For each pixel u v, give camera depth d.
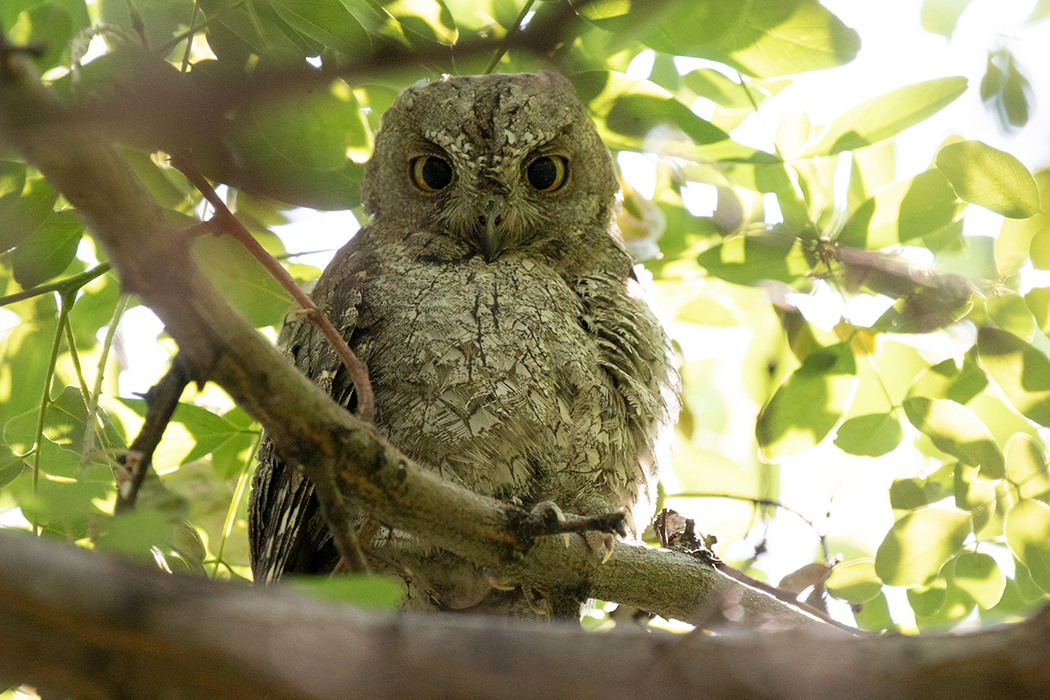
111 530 1.53
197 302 1.73
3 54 1.36
